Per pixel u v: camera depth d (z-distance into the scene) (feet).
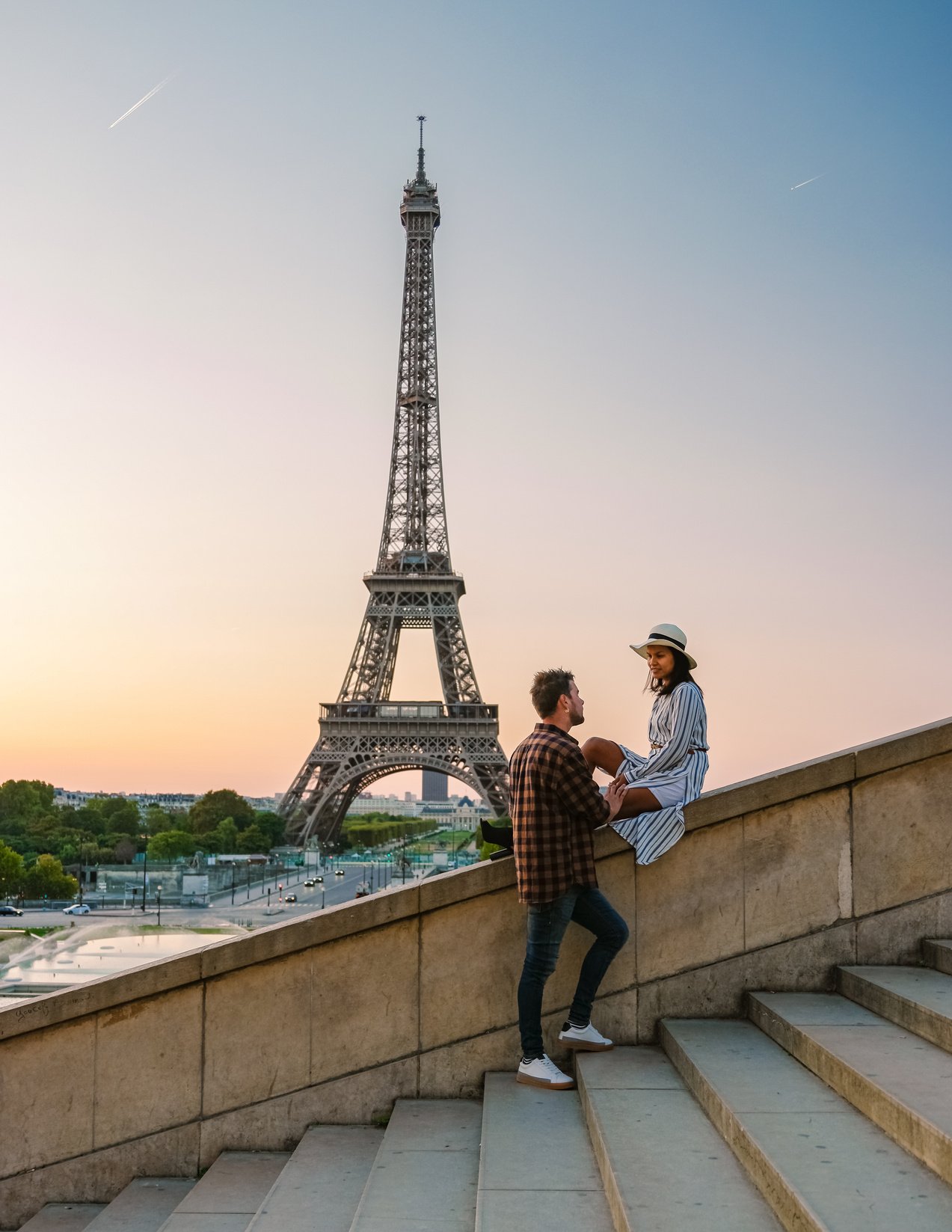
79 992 33.91
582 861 29.91
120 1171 33.65
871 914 33.94
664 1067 30.01
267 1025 33.63
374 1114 33.24
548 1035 33.19
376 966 33.53
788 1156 20.86
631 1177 21.81
